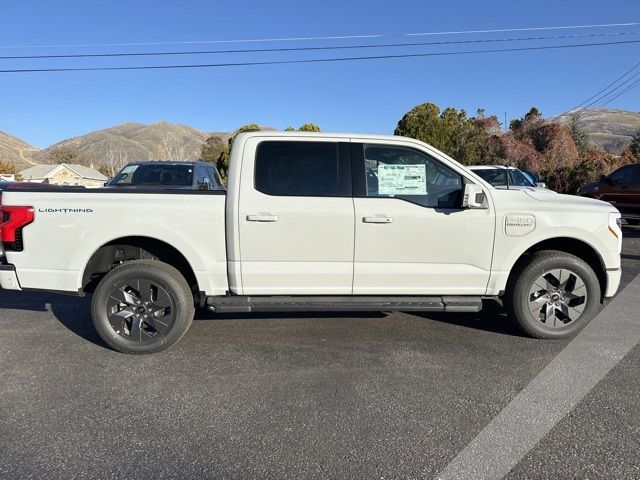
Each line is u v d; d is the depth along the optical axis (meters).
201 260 4.32
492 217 4.43
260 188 4.32
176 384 3.78
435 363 4.16
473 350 4.46
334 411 3.36
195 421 3.23
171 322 4.32
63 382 3.82
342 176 4.40
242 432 3.10
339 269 4.37
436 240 4.41
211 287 4.38
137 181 9.34
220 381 3.83
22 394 3.62
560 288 4.64
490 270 4.50
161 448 2.93
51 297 6.45
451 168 4.48
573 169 22.98
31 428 3.14
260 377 3.90
